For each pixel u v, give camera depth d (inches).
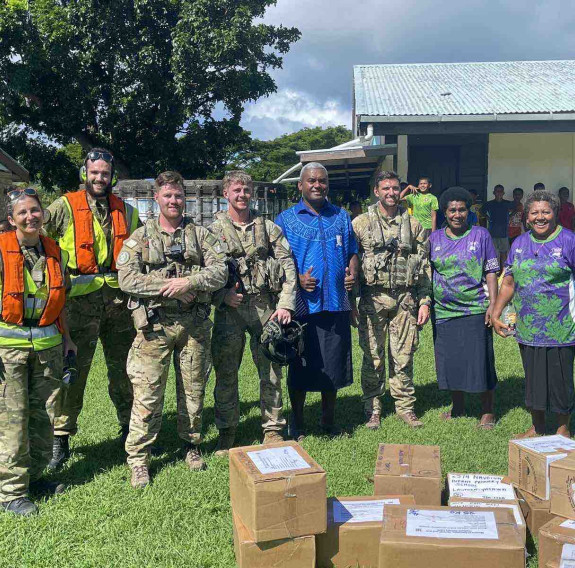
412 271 212.1
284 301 186.4
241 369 293.4
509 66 719.1
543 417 198.2
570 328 187.5
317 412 234.4
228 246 183.6
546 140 582.2
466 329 211.5
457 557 111.3
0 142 912.9
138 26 845.8
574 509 128.8
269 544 119.7
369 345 217.3
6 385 152.6
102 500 157.8
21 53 817.5
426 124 523.2
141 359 170.6
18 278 151.5
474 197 558.3
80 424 216.7
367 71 712.4
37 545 137.3
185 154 902.4
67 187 968.3
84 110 864.3
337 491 160.9
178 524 145.9
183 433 178.4
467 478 146.6
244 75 857.5
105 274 180.5
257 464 125.6
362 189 818.8
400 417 222.7
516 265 192.9
